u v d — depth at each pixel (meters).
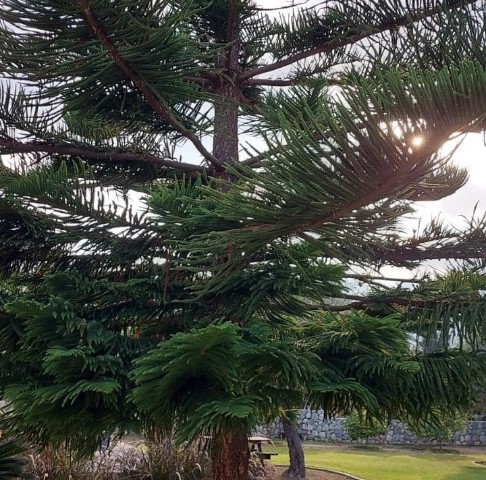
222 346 1.92
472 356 2.77
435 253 3.52
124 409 2.23
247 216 1.72
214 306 2.78
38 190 2.65
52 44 2.16
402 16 2.95
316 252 2.35
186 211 2.50
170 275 2.87
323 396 2.61
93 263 3.14
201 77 3.56
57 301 2.27
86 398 2.13
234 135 3.51
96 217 2.77
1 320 2.47
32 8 1.97
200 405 2.04
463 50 2.47
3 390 2.53
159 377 2.04
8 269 3.17
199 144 2.99
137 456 6.84
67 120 3.39
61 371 2.12
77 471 5.76
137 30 2.10
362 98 1.39
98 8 1.97
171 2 2.16
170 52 2.28
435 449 13.39
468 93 1.31
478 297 2.94
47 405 2.08
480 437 14.62
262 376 2.30
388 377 2.49
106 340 2.34
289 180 1.56
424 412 2.78
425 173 1.53
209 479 6.49
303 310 2.69
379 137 1.39
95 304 2.80
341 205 1.61
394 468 10.05
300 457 8.38
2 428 2.60
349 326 2.58
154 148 3.55
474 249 3.44
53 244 3.02
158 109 2.65
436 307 2.96
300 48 3.76
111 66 2.35
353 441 14.10
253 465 7.78
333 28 3.50
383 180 1.51
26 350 2.37
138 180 3.59
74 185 2.79
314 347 2.66
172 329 2.83
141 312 2.78
